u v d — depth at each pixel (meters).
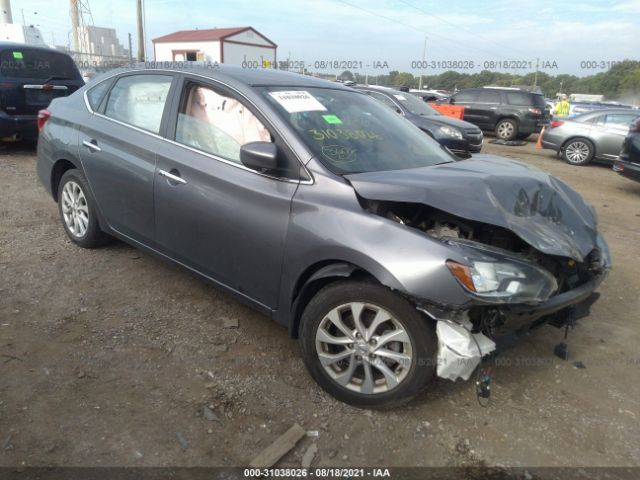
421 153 3.45
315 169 2.78
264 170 2.88
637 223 6.98
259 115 3.02
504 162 3.63
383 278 2.40
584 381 3.13
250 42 35.66
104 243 4.46
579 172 11.09
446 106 16.91
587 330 3.79
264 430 2.53
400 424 2.63
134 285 3.89
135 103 3.78
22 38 21.28
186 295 3.80
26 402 2.58
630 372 3.26
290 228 2.74
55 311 3.44
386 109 3.95
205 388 2.79
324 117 3.20
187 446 2.39
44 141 4.53
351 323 2.71
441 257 2.34
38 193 6.14
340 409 2.71
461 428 2.64
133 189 3.62
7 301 3.52
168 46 35.62
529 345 3.50
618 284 4.70
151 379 2.84
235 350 3.17
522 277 2.46
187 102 3.41
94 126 3.98
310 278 2.69
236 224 2.98
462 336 2.37
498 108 16.08
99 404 2.61
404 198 2.56
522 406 2.85
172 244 3.45
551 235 2.65
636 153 8.29
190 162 3.23
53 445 2.33
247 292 3.08
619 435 2.67
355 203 2.63
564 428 2.70
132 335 3.24
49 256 4.28
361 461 2.39
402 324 2.47
